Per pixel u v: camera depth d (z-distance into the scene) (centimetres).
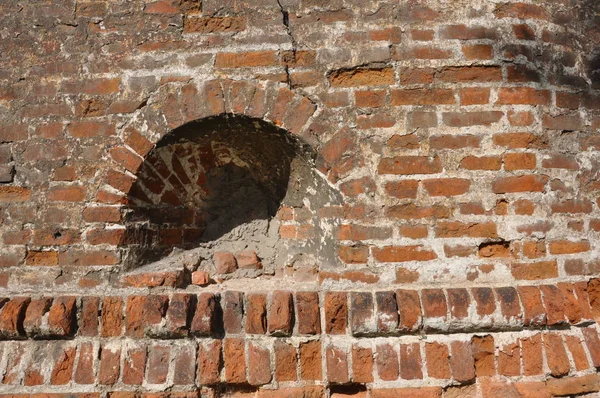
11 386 212
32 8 249
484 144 235
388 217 231
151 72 241
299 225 258
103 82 242
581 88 251
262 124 238
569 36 257
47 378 213
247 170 270
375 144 234
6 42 247
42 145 240
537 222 232
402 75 238
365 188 233
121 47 244
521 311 216
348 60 239
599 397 215
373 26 242
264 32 242
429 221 231
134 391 211
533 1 251
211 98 238
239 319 220
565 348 219
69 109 241
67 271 233
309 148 236
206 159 261
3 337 219
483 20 243
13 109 243
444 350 214
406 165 233
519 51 242
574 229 238
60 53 245
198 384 211
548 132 239
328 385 212
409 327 213
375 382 210
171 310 217
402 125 235
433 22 242
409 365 212
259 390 212
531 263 230
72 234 235
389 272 229
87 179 238
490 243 232
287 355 214
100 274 233
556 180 238
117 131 239
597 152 248
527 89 239
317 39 241
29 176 239
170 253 258
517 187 233
